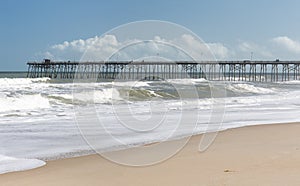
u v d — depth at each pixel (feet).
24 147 26.37
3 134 30.63
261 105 59.88
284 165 20.12
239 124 38.88
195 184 16.92
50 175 19.51
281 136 31.60
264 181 16.87
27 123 36.04
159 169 20.15
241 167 19.89
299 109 55.06
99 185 17.51
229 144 27.63
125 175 19.13
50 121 37.22
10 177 19.19
